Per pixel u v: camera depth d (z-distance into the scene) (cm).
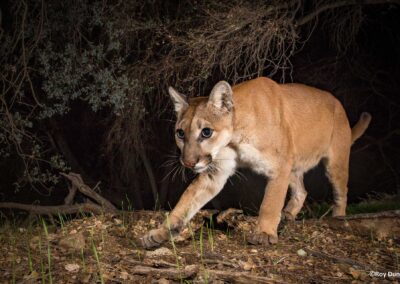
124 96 315
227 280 156
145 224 217
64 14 312
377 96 484
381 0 345
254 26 302
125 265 166
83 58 302
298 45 397
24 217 387
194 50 306
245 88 197
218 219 219
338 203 247
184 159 185
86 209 311
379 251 190
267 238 188
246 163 199
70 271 160
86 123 435
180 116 193
